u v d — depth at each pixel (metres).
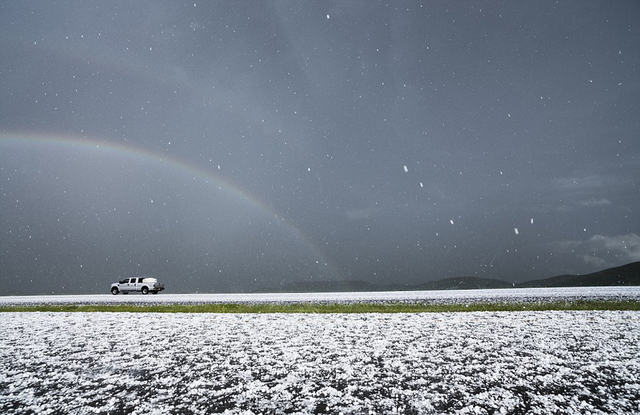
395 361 10.30
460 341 12.60
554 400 7.34
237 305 25.38
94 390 8.47
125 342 13.75
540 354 10.67
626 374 8.74
